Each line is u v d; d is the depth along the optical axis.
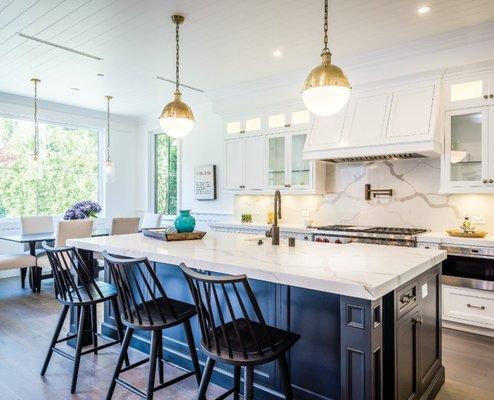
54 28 3.33
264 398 2.15
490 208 3.68
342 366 1.57
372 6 2.89
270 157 4.95
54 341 2.57
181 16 3.09
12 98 5.55
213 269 1.99
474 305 3.25
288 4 2.89
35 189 5.98
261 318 1.60
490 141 3.32
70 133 6.45
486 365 2.73
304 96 2.20
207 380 1.81
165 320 2.02
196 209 6.41
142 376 2.54
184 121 2.97
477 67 3.37
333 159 4.25
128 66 4.30
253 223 5.17
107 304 3.19
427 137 3.43
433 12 2.99
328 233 4.12
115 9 2.98
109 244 2.70
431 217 4.02
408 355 1.90
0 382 2.45
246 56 3.97
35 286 4.72
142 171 7.32
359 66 3.96
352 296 1.50
